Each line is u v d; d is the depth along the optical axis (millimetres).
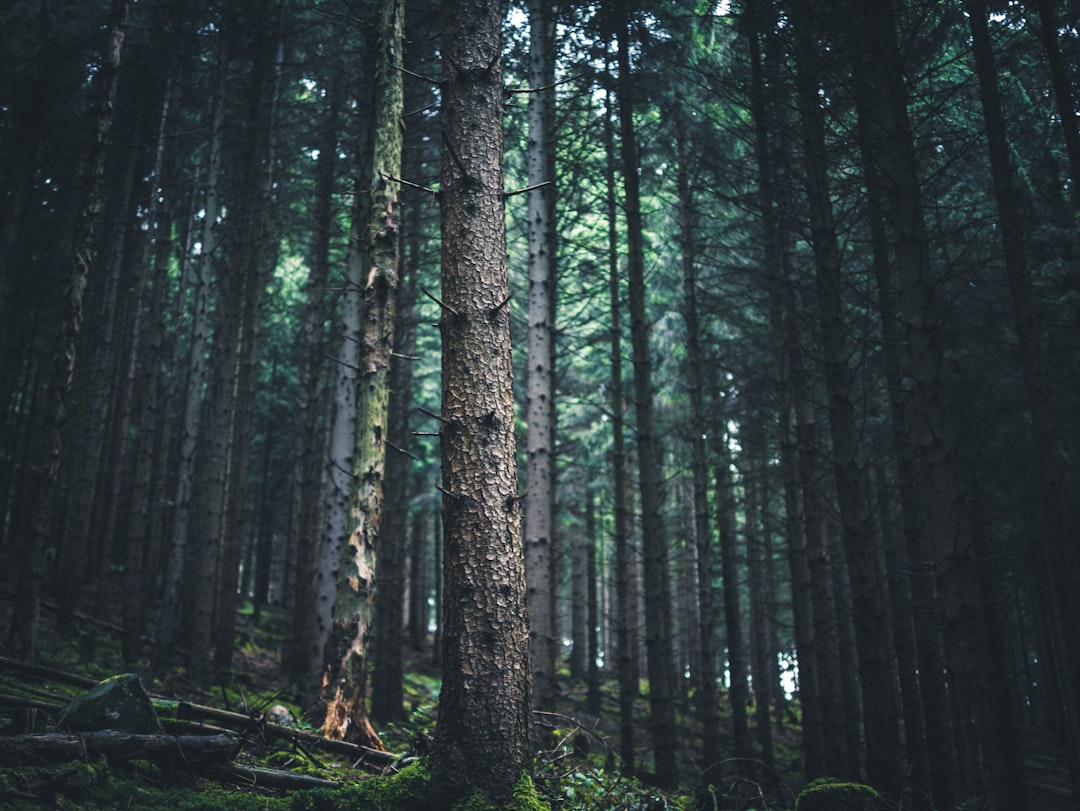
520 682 4746
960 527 6262
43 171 16141
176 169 16828
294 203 19516
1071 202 9406
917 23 7199
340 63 15758
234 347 14570
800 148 10531
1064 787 14414
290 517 22312
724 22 12289
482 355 5105
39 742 4578
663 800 7004
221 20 14672
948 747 9430
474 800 4414
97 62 14180
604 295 18984
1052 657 16578
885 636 11820
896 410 10461
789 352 10766
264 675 16453
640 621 26047
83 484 13109
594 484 23594
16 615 8023
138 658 11859
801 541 10883
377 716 14609
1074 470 10547
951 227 11180
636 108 14172
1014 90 9977
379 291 9133
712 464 18234
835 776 8430
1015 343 10836
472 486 4918
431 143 15578
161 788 4895
